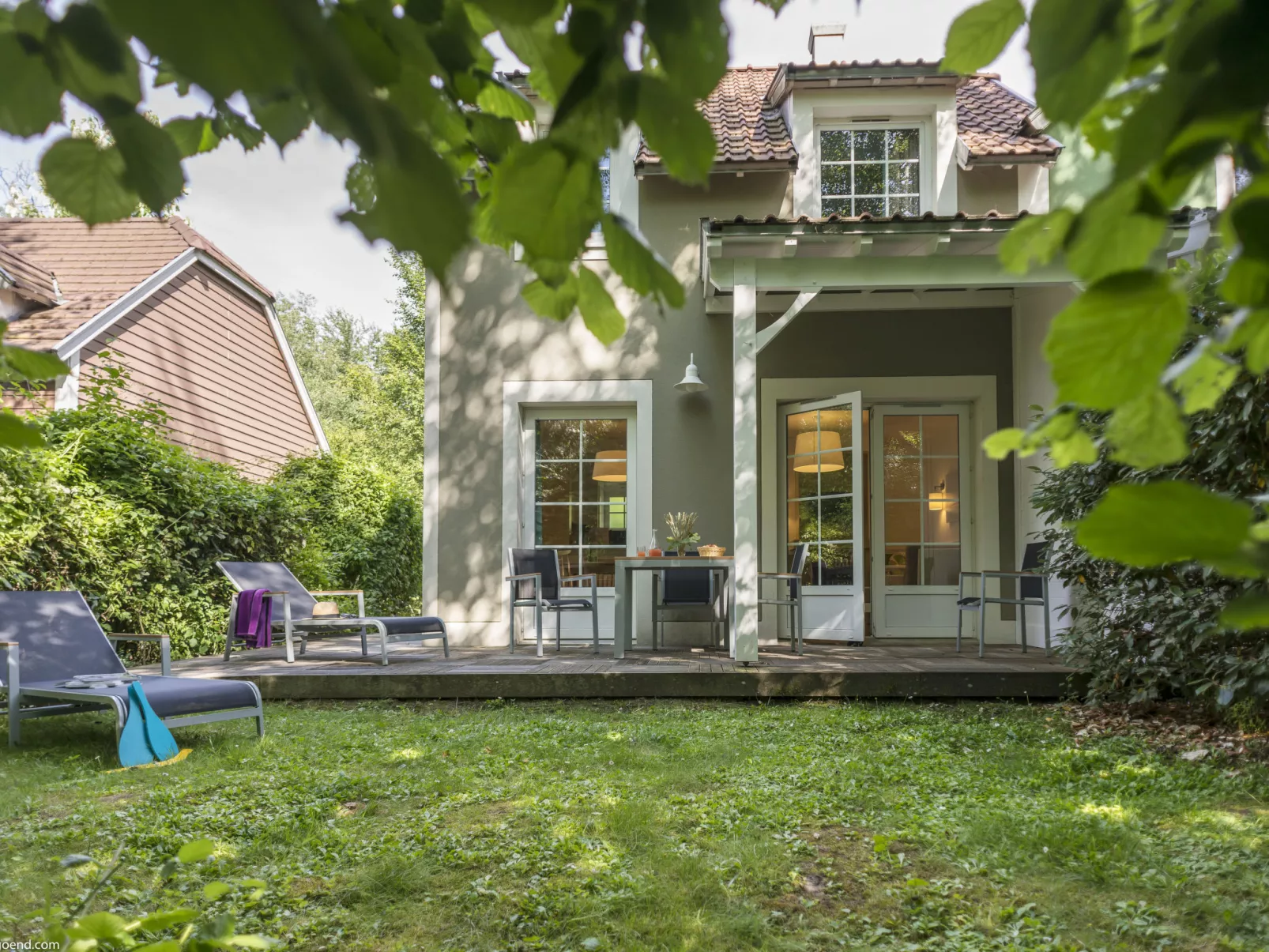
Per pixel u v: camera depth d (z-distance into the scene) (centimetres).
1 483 602
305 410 1567
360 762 418
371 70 40
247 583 716
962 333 810
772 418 818
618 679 585
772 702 579
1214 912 246
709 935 237
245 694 468
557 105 42
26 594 517
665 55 41
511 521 803
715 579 787
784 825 316
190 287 1166
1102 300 34
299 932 239
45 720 538
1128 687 536
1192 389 45
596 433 829
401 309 2497
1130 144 33
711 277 625
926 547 837
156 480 779
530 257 45
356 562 1204
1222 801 344
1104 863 279
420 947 234
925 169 811
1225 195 452
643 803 334
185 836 306
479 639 796
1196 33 31
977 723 506
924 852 293
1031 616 777
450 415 816
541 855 288
